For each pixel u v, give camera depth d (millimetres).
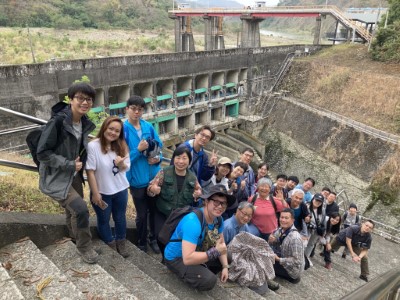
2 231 4379
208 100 34031
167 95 30203
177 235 4660
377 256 13047
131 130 5410
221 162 6629
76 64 22906
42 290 3730
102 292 3994
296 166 29438
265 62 37938
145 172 5613
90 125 4348
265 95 37500
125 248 5480
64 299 3635
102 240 5480
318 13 41031
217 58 33219
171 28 95688
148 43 63344
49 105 21969
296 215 8023
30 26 69375
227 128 35312
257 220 6715
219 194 4371
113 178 4879
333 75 33875
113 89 28516
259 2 43250
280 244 6688
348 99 30969
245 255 5602
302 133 30734
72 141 4062
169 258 4789
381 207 21594
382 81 30016
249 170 7953
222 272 5086
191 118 33000
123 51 55188
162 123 31703
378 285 3166
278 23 167375
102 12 85875
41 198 6473
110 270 4773
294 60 39062
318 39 42844
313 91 34812
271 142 33594
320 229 8750
